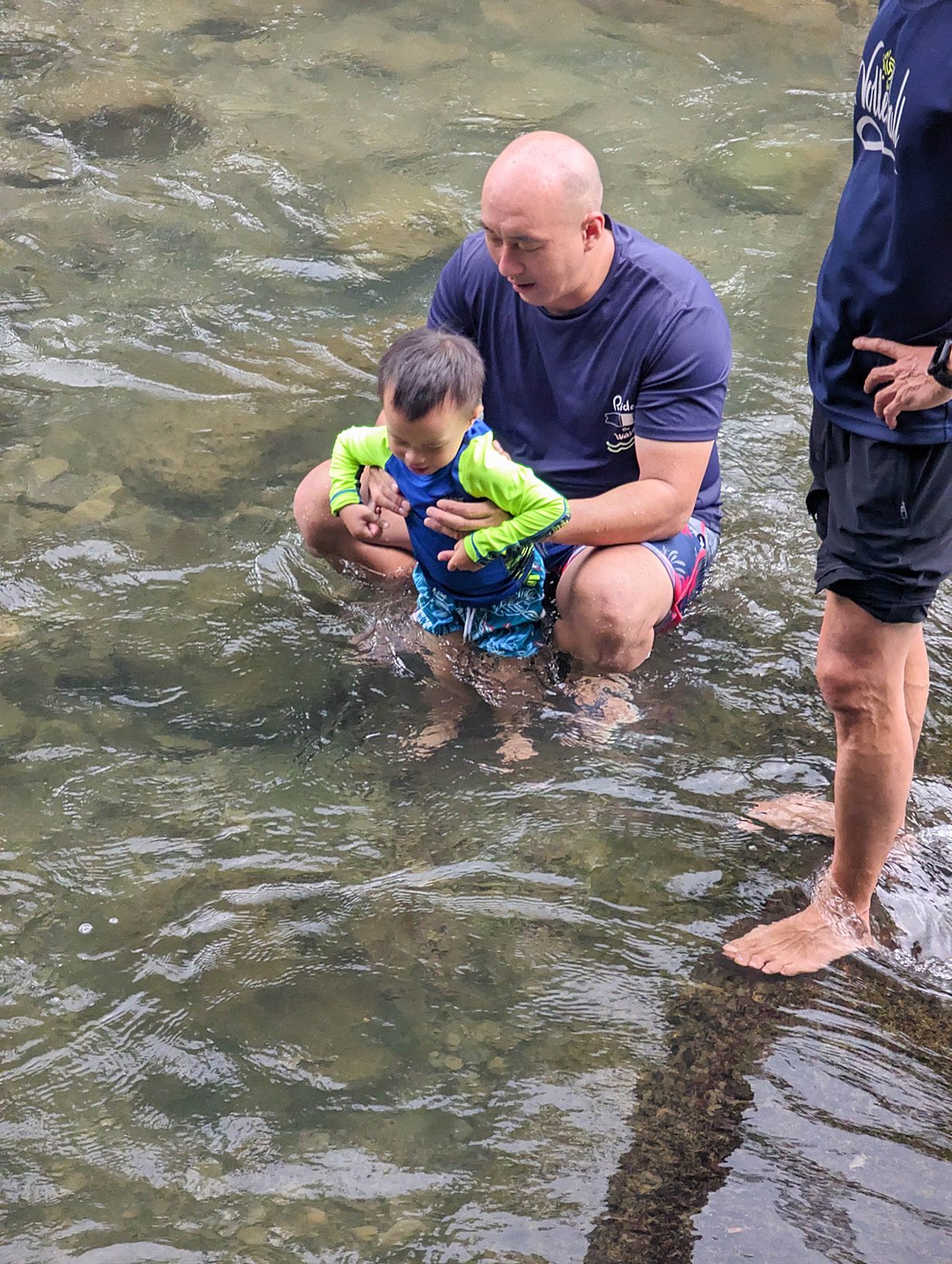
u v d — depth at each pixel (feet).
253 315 17.47
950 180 7.37
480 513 10.84
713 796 10.63
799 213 20.10
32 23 26.58
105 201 20.21
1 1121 8.15
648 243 11.46
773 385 16.01
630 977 9.11
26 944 9.32
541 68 25.32
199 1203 7.68
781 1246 7.42
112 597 12.71
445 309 12.15
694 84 24.62
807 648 12.19
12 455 14.73
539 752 11.02
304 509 12.47
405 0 28.55
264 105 23.68
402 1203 7.67
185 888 9.77
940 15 7.22
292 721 11.34
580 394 11.64
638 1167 7.88
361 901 9.67
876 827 9.03
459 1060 8.53
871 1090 8.36
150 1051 8.59
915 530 8.22
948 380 7.45
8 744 11.03
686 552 11.90
